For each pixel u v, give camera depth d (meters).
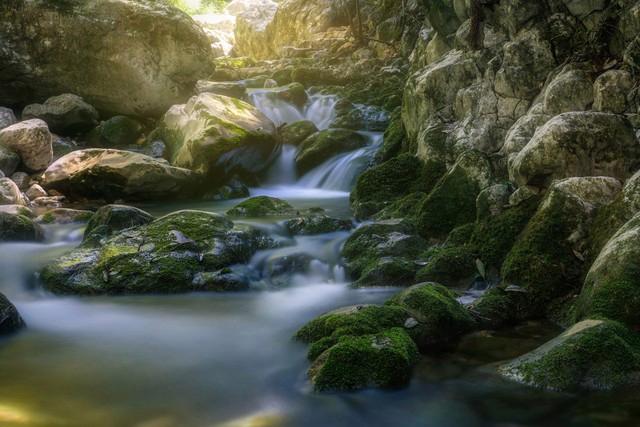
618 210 5.32
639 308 4.39
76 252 6.83
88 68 12.99
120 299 6.20
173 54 13.23
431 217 7.23
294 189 11.57
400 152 10.47
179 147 11.81
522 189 6.25
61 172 10.46
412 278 6.27
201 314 5.81
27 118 12.66
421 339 4.82
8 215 7.88
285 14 23.30
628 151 5.98
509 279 5.62
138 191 10.36
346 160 11.36
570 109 6.83
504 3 8.25
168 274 6.37
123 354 4.91
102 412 3.95
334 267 6.90
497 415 3.83
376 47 18.05
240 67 21.23
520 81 7.68
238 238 7.02
